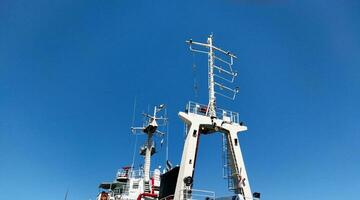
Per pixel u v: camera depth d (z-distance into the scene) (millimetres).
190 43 25000
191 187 19734
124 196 32375
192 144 20734
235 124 22969
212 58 24922
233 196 18391
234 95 24656
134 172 35281
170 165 29844
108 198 33219
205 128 22359
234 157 21656
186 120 21531
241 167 21312
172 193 21625
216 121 22156
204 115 22391
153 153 37438
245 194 20375
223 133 22984
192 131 21172
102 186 38188
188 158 20203
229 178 21859
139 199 29453
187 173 19734
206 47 25484
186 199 18828
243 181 20750
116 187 37188
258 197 20281
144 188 32562
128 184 34094
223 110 23234
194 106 22344
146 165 36000
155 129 37812
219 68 24859
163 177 23797
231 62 25984
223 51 25969
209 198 19406
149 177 35000
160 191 23734
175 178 21859
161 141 37594
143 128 38188
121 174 37031
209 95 23422
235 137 22359
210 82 23797
